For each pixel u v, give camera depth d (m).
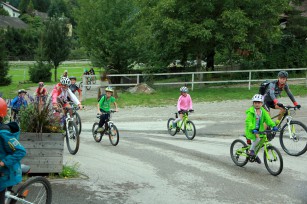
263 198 6.73
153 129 14.93
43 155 7.48
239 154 8.84
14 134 4.62
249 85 23.50
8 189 4.69
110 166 8.68
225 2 23.39
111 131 11.60
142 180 7.66
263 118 8.37
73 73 45.38
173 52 25.92
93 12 27.36
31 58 65.00
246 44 23.91
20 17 112.56
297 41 29.41
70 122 10.09
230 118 16.52
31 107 7.76
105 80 22.95
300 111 17.05
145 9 25.39
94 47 27.59
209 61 28.95
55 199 6.39
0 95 8.13
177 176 8.01
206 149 10.91
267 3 24.14
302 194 6.93
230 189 7.21
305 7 34.19
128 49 26.66
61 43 39.41
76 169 8.14
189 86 26.25
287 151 10.30
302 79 25.50
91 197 6.58
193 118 16.73
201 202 6.51
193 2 23.47
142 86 23.61
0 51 36.53
